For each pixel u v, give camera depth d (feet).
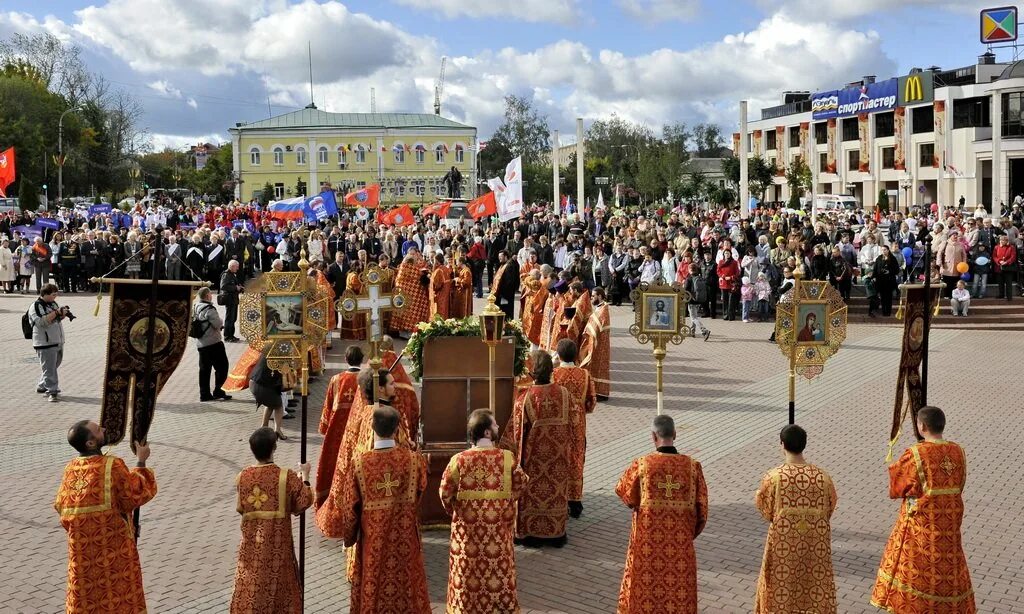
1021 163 200.85
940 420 23.95
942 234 87.56
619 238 99.04
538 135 331.36
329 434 32.65
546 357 30.94
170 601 26.78
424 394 31.86
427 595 24.04
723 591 27.35
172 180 357.41
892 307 85.05
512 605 23.97
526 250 95.25
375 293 30.50
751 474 38.81
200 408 50.85
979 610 26.12
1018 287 89.04
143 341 25.96
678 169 251.80
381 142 288.10
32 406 51.39
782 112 285.43
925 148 222.48
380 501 23.32
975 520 33.37
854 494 36.17
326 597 27.40
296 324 27.58
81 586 22.34
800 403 52.13
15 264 103.45
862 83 224.33
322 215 134.51
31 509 34.78
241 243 100.53
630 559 23.80
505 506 23.84
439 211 149.59
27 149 223.30
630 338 75.31
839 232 97.86
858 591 27.35
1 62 264.72
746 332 77.82
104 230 106.52
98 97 276.82
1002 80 198.39
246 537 23.38
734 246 90.27
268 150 287.89
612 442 44.16
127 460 41.09
